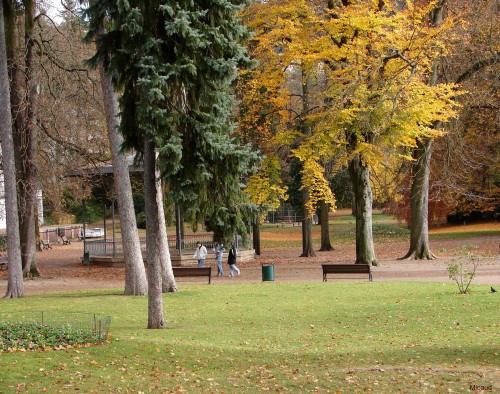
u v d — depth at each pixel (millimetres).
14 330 15508
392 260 39906
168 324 19547
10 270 26812
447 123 39156
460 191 44500
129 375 12445
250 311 22031
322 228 53219
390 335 17578
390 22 30281
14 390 10938
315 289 26766
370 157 31844
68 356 13414
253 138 36094
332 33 31328
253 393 11391
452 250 44969
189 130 16859
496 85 36688
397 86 30719
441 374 12328
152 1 16625
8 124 27156
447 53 33250
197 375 12773
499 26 36656
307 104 37562
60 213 63594
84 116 40406
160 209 26734
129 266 26859
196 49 16719
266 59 33594
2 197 42844
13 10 33938
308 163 33062
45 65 38906
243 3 17703
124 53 16953
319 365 13891
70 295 26922
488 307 20391
